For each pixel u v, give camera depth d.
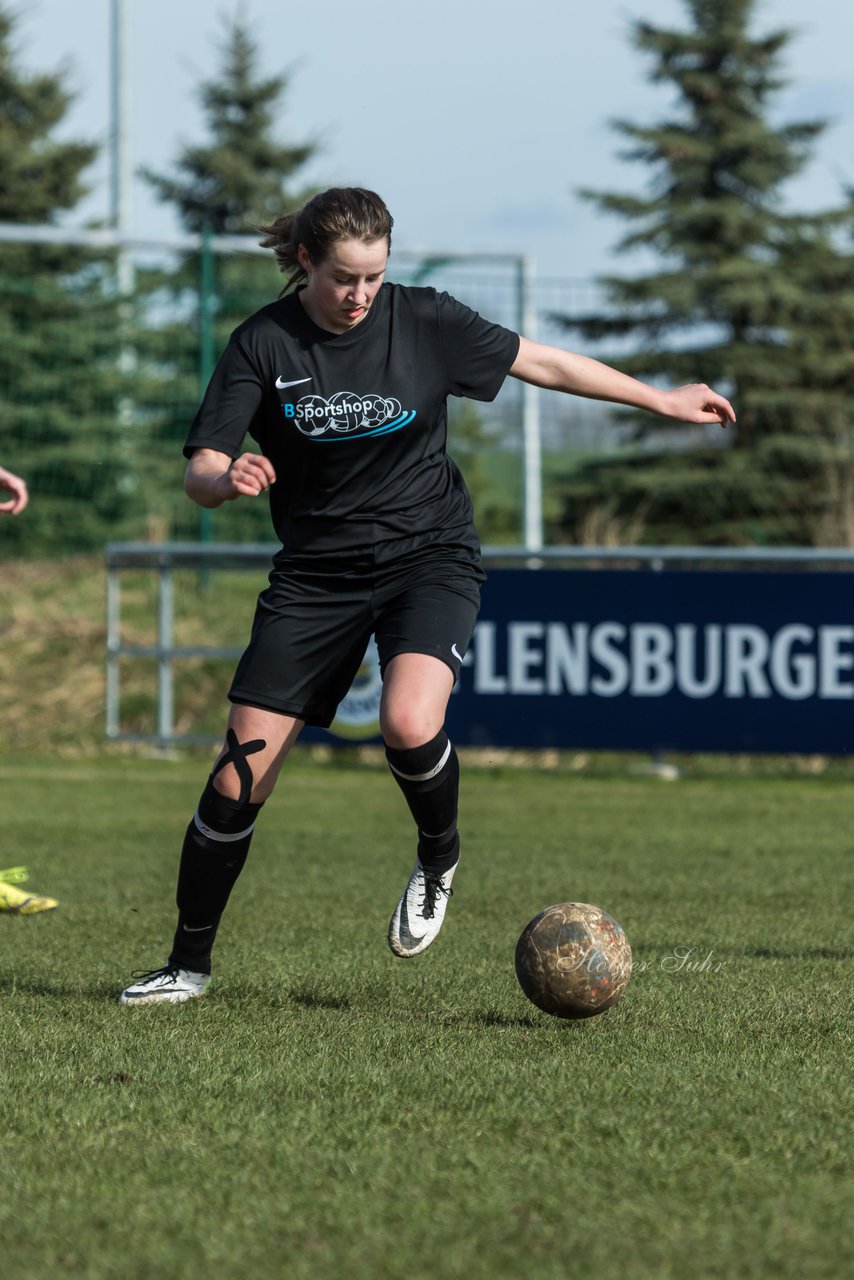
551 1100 11.45
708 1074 12.26
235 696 14.72
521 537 73.25
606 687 41.22
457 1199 9.24
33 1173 9.81
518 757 46.44
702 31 110.88
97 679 52.75
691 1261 8.22
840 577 40.50
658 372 98.56
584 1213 8.98
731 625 40.81
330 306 13.77
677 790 42.00
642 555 41.91
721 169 109.12
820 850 29.98
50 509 82.44
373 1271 8.11
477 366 14.56
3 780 41.97
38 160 113.44
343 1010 14.98
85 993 15.89
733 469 91.69
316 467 14.31
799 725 40.66
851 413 91.69
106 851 29.36
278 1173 9.77
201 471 13.82
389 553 14.52
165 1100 11.48
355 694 42.25
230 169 137.00
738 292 97.56
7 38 117.19
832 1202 9.17
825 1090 11.77
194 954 15.42
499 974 16.95
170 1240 8.62
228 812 14.80
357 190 13.71
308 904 22.78
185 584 56.38
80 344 86.81
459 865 27.47
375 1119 10.99
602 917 14.26
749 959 18.11
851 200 107.12
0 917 21.53
